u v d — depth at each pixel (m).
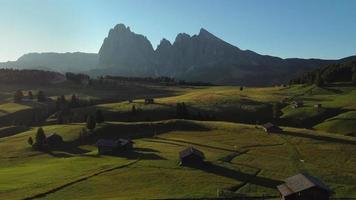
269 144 146.75
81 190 93.75
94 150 155.50
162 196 87.56
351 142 149.25
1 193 90.62
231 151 136.88
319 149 138.88
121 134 174.12
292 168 115.38
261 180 103.44
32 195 88.69
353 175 109.56
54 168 119.44
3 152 156.25
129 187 96.31
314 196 84.56
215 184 99.06
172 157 129.38
